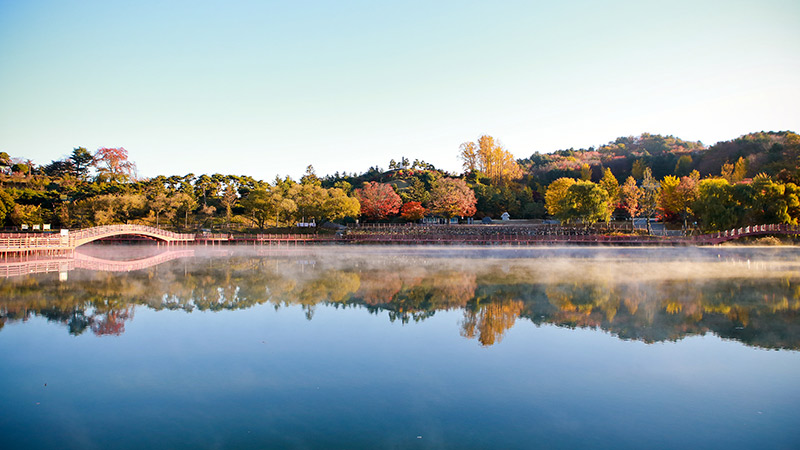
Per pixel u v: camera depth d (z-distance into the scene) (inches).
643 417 733.9
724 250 3115.2
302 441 668.1
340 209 4202.8
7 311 1400.1
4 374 901.8
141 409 761.6
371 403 781.9
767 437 676.7
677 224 4220.0
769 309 1400.1
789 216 3331.7
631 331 1180.5
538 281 1941.4
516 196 5364.2
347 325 1248.2
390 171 7121.1
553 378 880.9
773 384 850.1
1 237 2987.2
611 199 4357.8
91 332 1176.8
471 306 1477.6
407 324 1259.2
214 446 655.1
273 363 959.6
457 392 822.5
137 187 5002.5
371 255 3147.1
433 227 4281.5
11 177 5561.0
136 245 3991.1
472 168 6599.4
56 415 743.7
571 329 1203.2
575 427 705.6
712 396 804.6
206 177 5285.4
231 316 1347.2
